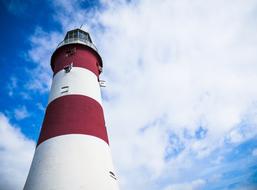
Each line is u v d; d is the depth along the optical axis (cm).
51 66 2442
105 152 1706
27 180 1584
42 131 1803
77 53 2269
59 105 1859
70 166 1500
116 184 1636
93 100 1964
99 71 2470
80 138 1648
